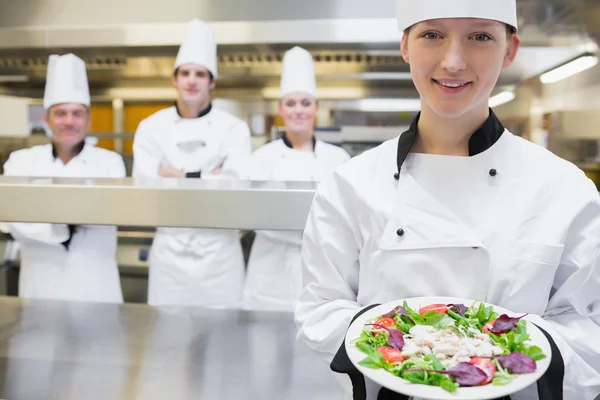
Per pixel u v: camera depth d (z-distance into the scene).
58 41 2.26
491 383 0.52
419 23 0.66
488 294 0.72
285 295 1.91
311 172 2.14
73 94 2.06
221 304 1.94
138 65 2.56
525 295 0.70
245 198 0.92
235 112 2.82
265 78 2.67
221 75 2.63
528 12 2.06
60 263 1.84
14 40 2.28
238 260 1.97
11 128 2.61
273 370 1.05
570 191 0.72
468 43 0.64
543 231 0.70
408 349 0.57
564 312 0.74
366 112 2.73
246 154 2.19
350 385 0.77
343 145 2.72
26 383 1.00
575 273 0.70
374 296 0.76
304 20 2.14
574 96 2.43
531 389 0.65
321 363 1.08
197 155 2.15
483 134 0.74
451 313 0.64
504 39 0.66
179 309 1.37
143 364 1.07
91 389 0.98
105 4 2.26
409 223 0.73
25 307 1.38
